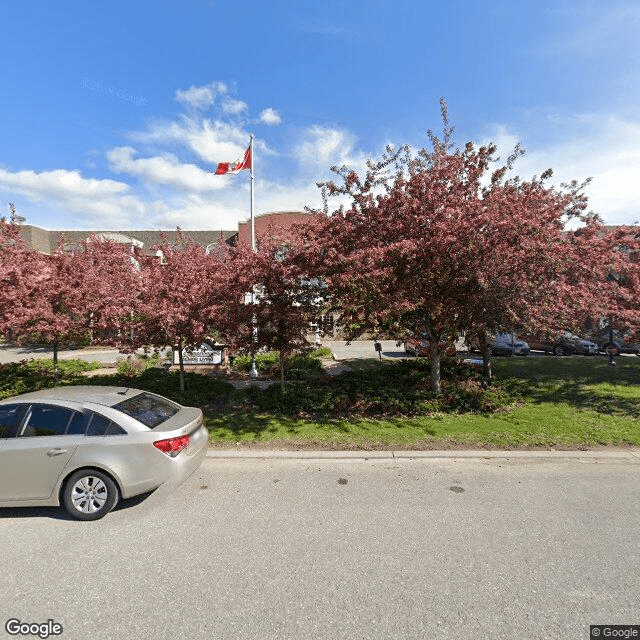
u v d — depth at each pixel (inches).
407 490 193.8
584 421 296.4
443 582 125.3
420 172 302.7
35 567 133.8
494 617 110.8
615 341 756.0
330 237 295.6
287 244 327.0
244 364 533.6
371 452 241.9
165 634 104.8
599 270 322.0
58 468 167.8
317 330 351.3
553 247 280.1
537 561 136.5
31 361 541.0
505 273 293.0
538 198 322.7
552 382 437.7
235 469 220.2
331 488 196.2
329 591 121.3
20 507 179.8
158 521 164.7
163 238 415.8
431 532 155.4
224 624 108.3
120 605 115.6
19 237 421.7
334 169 313.3
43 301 344.5
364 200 307.9
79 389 201.9
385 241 304.0
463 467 222.8
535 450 245.6
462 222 275.6
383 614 111.9
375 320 315.3
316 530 156.9
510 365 559.2
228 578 127.5
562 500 183.3
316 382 406.0
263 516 168.4
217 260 391.9
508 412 320.5
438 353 360.8
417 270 297.3
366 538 151.1
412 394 344.2
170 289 325.1
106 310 314.3
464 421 296.8
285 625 107.9
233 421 297.0
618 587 123.2
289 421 297.9
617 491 193.0
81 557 139.6
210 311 311.6
